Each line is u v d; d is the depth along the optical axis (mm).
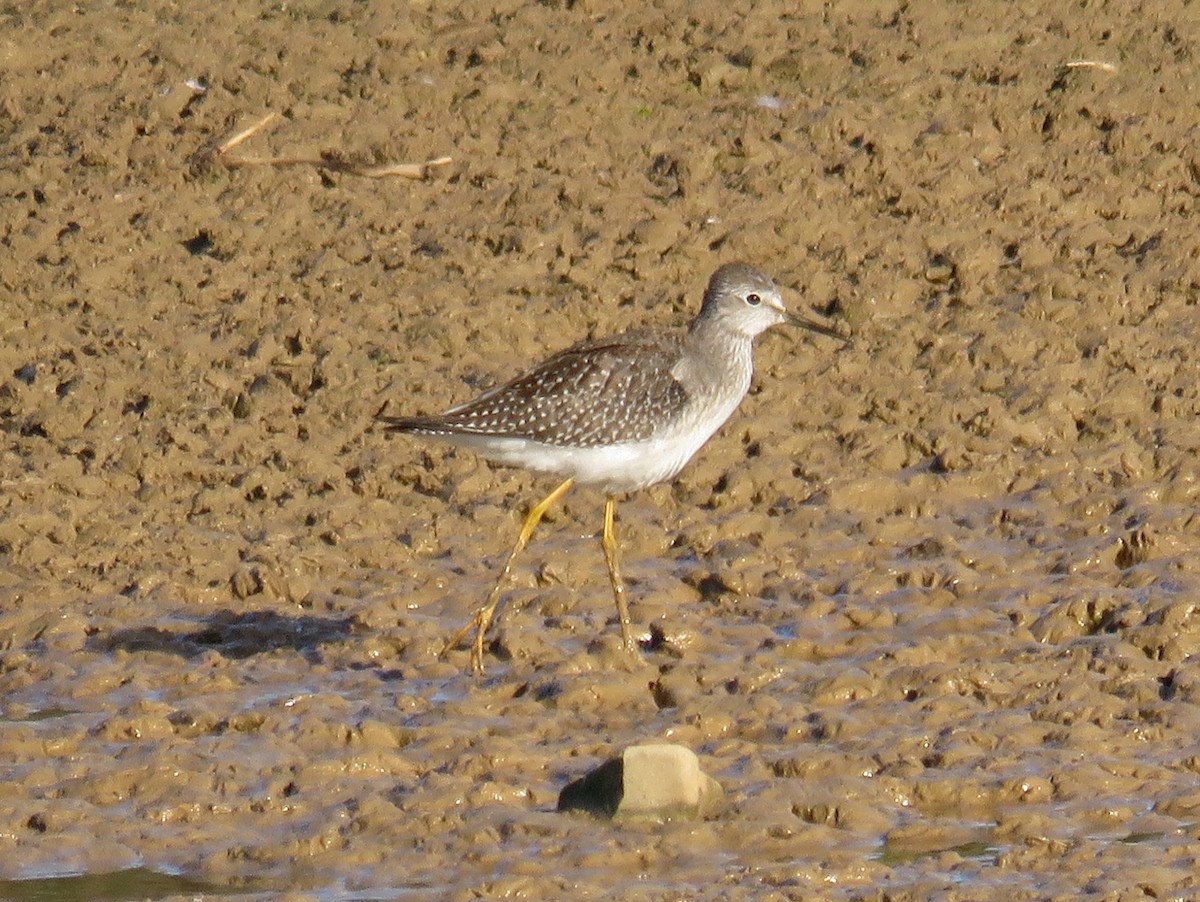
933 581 13500
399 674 12688
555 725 11820
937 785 10734
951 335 16641
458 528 14719
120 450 15734
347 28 21969
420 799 10766
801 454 15477
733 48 21219
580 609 13438
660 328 13727
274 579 13922
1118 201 18359
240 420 16125
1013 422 15406
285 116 20469
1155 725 11312
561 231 18219
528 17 22047
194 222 18797
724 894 9562
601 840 10242
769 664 12430
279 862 10242
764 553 14078
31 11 22438
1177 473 14547
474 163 19516
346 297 17609
